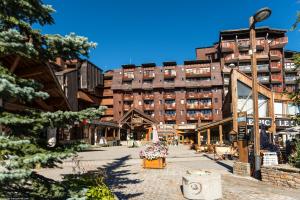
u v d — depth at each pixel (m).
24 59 6.88
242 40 76.56
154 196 9.10
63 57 6.78
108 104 79.62
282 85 73.50
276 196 8.88
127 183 11.32
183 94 77.12
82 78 65.69
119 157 23.69
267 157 12.84
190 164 18.36
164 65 79.50
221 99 75.31
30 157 5.08
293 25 11.34
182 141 62.56
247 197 8.80
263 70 74.69
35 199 6.01
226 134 42.41
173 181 11.77
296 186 9.91
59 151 5.85
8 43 5.00
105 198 6.81
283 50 75.25
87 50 6.62
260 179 11.84
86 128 41.66
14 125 5.70
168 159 22.28
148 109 78.00
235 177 12.52
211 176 8.70
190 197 8.73
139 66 80.12
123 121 52.25
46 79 7.92
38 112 5.90
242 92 30.64
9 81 5.14
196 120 76.50
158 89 78.25
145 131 59.91
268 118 29.55
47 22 6.61
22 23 5.85
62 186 6.34
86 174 7.75
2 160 5.11
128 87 78.62
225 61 76.62
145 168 16.02
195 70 77.81
